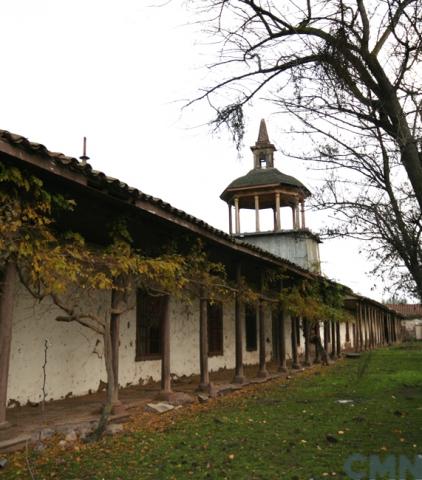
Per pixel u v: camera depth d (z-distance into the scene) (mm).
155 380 11656
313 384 12516
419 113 5543
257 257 12055
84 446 5984
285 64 6172
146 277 8344
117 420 7293
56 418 7012
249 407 8938
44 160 5379
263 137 23984
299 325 20219
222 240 10102
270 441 6312
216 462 5383
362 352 26812
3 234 5449
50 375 8555
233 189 22750
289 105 6086
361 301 29484
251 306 14969
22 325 8062
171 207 7754
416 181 5402
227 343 16234
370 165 6609
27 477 4824
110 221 7676
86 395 9273
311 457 5578
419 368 16438
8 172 5250
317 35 5918
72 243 6809
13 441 5625
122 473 5000
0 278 6035
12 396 7773
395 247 6551
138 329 11211
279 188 22234
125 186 6613
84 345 9414
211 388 10234
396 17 5570
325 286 19375
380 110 5715
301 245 21984
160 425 7277
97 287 7059
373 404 9227
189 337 13656
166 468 5164
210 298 10562
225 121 6668
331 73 5797
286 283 16953
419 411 8445
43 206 5797
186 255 9547
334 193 9828
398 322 51531
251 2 5973
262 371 13500
